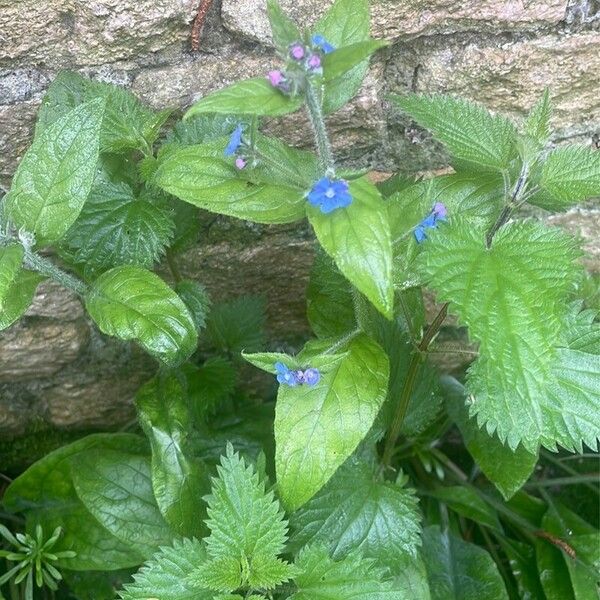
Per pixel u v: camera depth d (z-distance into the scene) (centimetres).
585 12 27
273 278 33
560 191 23
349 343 23
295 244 32
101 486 29
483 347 19
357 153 30
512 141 23
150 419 27
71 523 30
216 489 23
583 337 24
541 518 34
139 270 24
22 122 27
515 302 20
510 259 20
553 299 20
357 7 21
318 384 22
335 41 21
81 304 31
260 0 26
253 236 31
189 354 24
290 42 20
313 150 29
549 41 27
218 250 31
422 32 27
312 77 19
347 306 28
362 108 28
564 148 23
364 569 24
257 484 23
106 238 25
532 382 19
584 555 31
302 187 22
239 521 23
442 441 38
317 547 24
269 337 36
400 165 31
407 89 28
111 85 25
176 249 28
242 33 26
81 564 29
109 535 30
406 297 27
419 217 22
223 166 22
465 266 20
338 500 26
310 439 22
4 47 25
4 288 21
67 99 25
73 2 25
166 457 27
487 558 31
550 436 24
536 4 26
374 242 19
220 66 27
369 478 27
